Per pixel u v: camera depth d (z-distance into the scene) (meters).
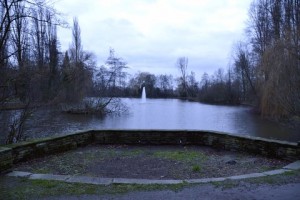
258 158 8.41
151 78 94.06
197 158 8.51
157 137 10.62
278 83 20.17
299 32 19.83
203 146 10.37
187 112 37.69
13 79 10.32
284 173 6.26
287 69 19.39
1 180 5.76
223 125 24.67
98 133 10.66
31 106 11.44
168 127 23.98
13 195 4.97
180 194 5.05
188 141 10.62
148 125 25.06
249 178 5.92
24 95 11.19
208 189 5.29
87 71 33.97
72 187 5.38
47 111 18.28
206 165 7.70
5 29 9.63
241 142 9.30
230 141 9.63
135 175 6.78
